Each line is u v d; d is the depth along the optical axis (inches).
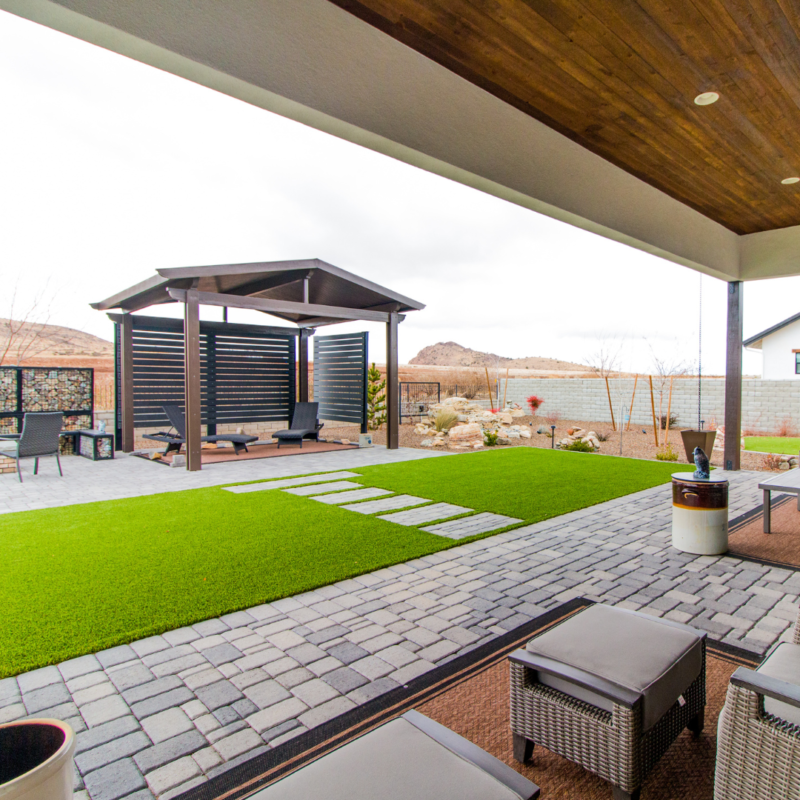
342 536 184.4
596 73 126.3
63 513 218.8
